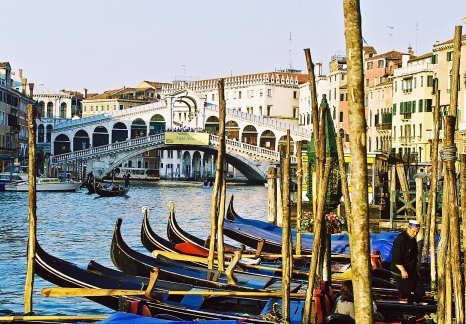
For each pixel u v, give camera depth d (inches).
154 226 1475.1
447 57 2333.9
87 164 3038.9
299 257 697.0
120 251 627.8
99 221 1529.3
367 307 231.1
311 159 624.4
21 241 1157.1
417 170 1651.1
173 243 758.5
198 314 489.7
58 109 4495.6
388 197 1289.4
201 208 1962.4
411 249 507.2
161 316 463.2
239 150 3191.4
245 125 3526.1
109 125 3435.0
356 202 231.5
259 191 2795.3
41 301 700.0
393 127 2773.1
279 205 1261.1
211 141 3181.6
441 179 1334.9
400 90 2704.2
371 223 1318.9
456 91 534.0
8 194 2297.0
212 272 612.1
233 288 558.3
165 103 3494.1
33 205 549.3
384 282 561.0
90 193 2370.8
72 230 1344.7
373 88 3021.7
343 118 3393.2
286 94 4163.4
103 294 508.7
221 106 677.9
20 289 762.2
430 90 2529.5
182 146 3218.5
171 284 558.3
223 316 483.8
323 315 451.2
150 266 612.7
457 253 377.4
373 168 1435.8
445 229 453.7
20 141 3284.9
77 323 510.3
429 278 623.2
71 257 1005.2
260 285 574.6
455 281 378.6
